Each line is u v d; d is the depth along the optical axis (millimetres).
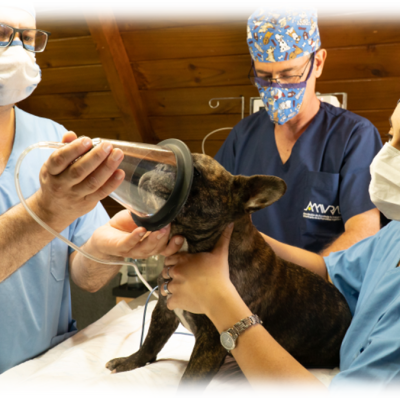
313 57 2164
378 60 2674
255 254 1367
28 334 1516
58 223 1092
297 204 2229
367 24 2551
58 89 3367
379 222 2074
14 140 1595
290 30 2068
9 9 1448
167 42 2930
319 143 2225
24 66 1479
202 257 1166
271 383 975
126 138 3559
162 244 1179
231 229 1256
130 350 1521
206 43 2879
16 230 1146
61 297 1683
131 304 2162
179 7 2725
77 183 948
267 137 2379
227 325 1056
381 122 2938
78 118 3529
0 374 1371
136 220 1139
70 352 1445
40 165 1645
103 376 1225
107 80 3133
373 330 1115
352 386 1002
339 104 2660
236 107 3162
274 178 1188
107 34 2846
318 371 1407
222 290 1094
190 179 1021
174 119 3389
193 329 1311
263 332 1046
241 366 1028
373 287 1290
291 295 1425
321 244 2191
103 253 1396
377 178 1220
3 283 1442
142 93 3289
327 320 1462
